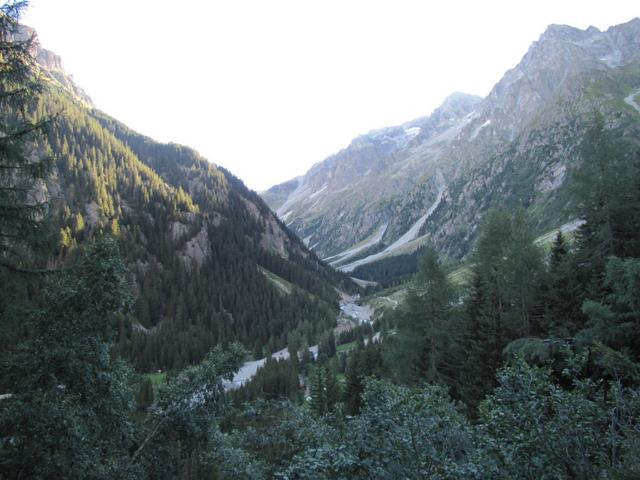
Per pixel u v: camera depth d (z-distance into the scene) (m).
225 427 25.75
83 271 12.09
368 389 10.11
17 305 11.24
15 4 10.89
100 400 12.27
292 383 62.06
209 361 15.21
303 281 172.88
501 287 28.58
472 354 29.52
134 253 120.69
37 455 10.49
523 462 7.47
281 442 21.48
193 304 115.75
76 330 11.52
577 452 7.45
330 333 96.94
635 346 16.17
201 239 151.75
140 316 102.94
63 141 148.88
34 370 10.95
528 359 18.72
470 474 7.68
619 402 7.91
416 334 37.09
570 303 23.98
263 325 117.12
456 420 9.65
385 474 7.79
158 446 13.89
